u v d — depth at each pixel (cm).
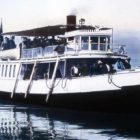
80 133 2327
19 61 3775
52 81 3200
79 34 3147
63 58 3136
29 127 2550
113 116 2859
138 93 2666
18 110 3366
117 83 2739
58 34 3719
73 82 3006
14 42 4281
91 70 3075
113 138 2181
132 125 2514
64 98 3092
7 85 3978
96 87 2848
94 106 2895
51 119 2844
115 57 3134
